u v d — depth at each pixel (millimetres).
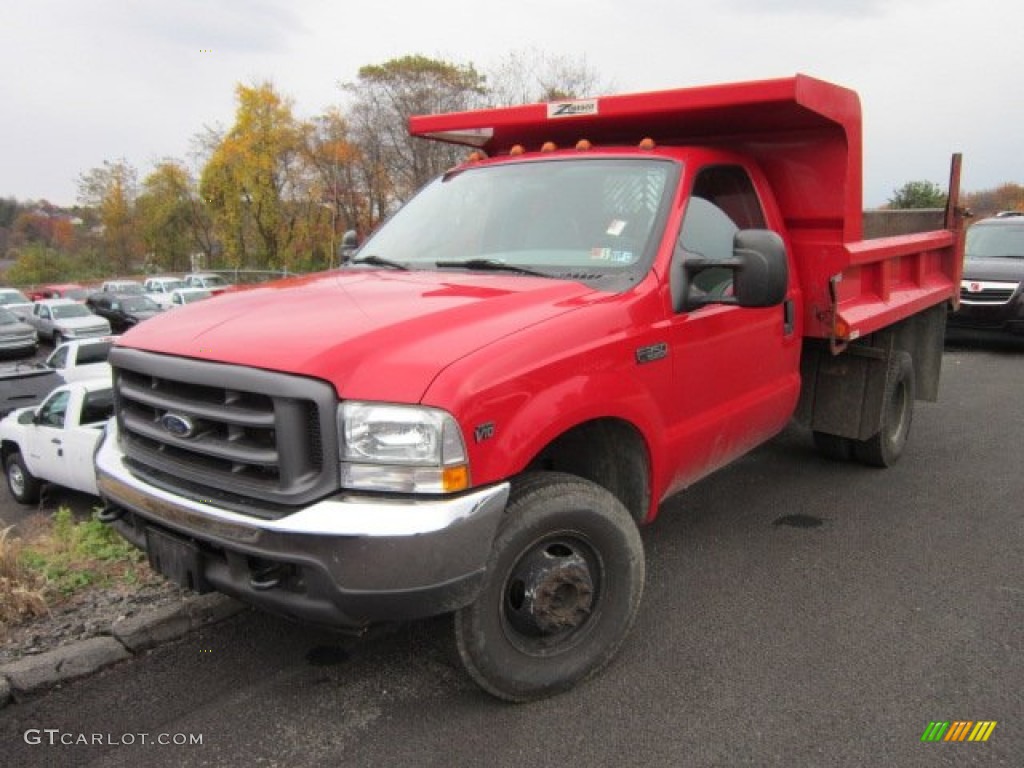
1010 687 3400
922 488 6016
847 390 5844
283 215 52312
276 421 2797
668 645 3781
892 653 3688
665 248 3828
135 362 3287
